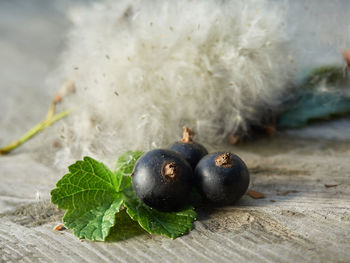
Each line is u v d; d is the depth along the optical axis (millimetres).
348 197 144
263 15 161
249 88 160
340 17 168
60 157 167
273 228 132
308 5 168
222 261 123
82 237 132
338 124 199
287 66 164
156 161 132
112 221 132
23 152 185
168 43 157
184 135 145
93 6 175
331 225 133
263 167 163
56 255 127
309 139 183
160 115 155
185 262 124
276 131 189
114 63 156
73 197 136
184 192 132
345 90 188
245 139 180
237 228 133
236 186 134
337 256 123
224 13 160
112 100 155
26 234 135
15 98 255
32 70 326
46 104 243
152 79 155
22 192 154
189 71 156
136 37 158
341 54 171
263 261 123
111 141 154
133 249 128
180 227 132
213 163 135
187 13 161
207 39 157
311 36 167
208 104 159
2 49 406
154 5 166
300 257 123
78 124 159
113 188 140
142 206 136
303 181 153
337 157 168
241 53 158
